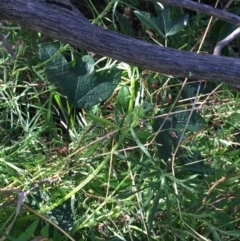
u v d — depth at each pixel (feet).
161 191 3.03
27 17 2.34
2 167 3.50
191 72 2.32
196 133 3.59
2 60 4.00
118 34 2.36
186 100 3.89
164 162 3.44
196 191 3.17
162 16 4.22
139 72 3.90
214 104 4.04
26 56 4.14
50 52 3.71
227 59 2.32
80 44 2.36
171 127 3.61
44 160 3.56
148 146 3.66
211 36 4.38
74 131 3.77
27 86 3.94
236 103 3.94
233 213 3.54
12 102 3.84
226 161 3.74
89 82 3.60
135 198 3.41
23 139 3.75
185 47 4.54
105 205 3.33
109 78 3.62
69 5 2.47
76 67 3.62
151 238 3.33
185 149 3.67
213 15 2.47
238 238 3.36
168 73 2.35
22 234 3.03
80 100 3.57
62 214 3.37
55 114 4.17
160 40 4.59
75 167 3.47
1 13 2.34
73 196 3.29
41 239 3.06
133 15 4.90
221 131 3.92
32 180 3.41
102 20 4.68
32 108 4.19
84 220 3.22
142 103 3.49
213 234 3.18
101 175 3.52
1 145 3.76
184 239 3.19
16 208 3.06
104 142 3.53
